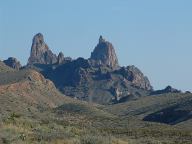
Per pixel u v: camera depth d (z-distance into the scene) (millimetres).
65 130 67438
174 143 84438
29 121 69000
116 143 55875
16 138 48094
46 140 50000
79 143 50625
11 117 66000
